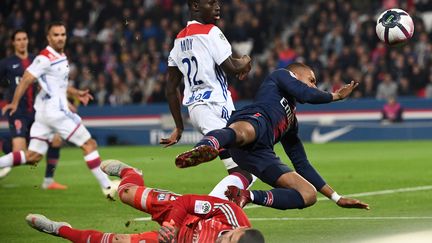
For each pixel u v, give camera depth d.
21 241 23.83
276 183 21.39
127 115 67.31
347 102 66.81
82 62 70.00
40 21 73.44
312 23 72.69
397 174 40.44
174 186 36.84
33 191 35.69
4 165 32.97
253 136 21.03
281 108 21.86
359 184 36.44
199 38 24.03
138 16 73.69
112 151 60.19
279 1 78.81
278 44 70.38
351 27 72.38
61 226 20.94
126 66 70.31
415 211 28.06
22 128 35.75
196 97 24.36
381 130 66.50
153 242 19.42
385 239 22.72
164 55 70.38
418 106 66.19
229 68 23.83
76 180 40.16
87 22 74.12
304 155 22.91
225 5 75.00
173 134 25.75
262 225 25.91
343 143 65.06
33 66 32.72
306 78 22.69
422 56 69.19
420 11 76.38
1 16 74.12
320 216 27.42
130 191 20.55
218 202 19.16
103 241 20.06
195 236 18.91
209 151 19.22
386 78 67.38
